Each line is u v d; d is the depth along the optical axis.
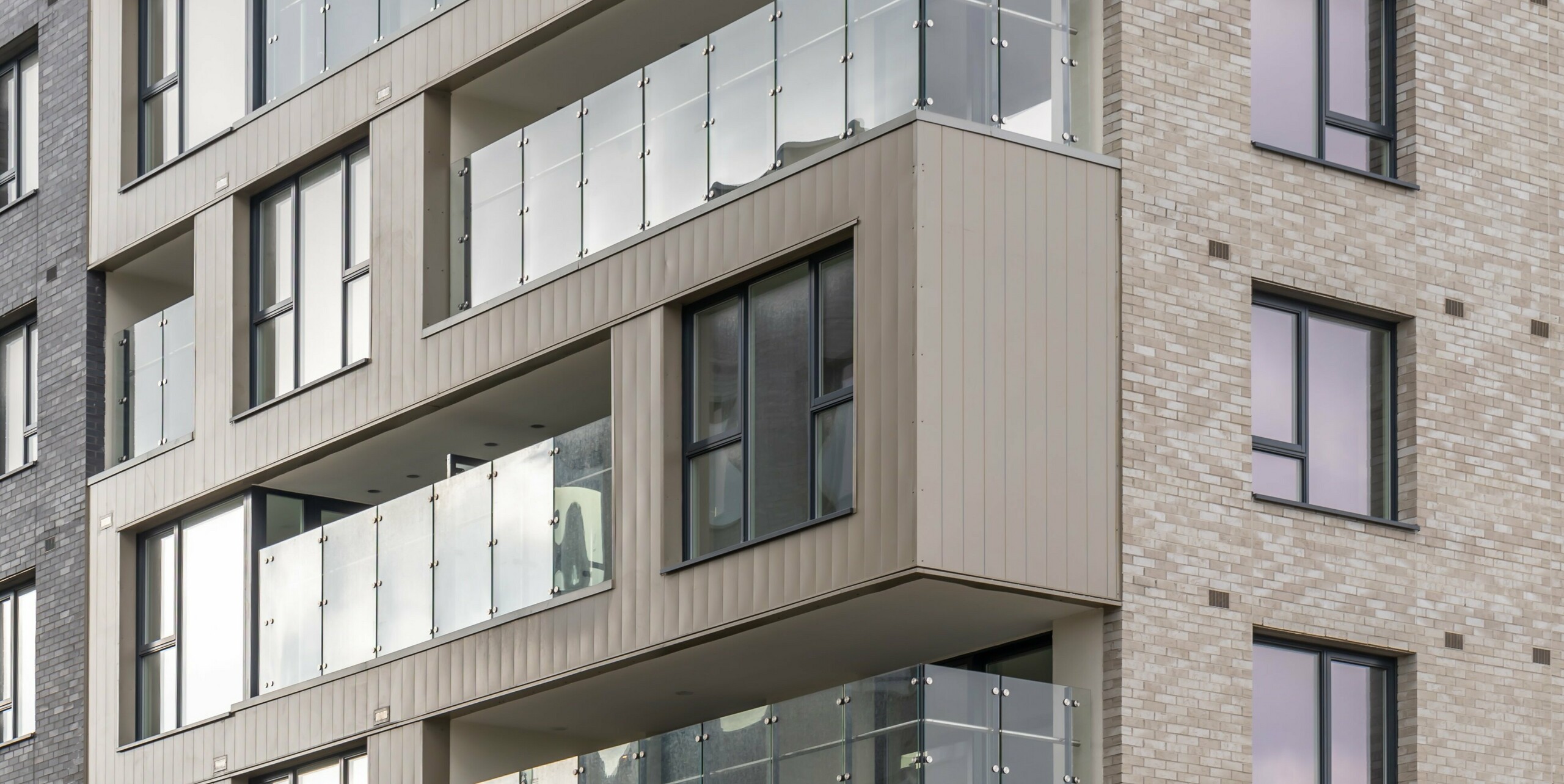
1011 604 18.89
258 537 25.94
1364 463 21.00
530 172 23.00
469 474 23.03
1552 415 21.88
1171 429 19.45
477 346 23.00
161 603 27.12
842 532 18.73
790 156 20.05
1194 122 20.09
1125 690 18.70
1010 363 18.67
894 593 18.56
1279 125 21.03
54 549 28.28
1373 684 20.56
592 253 21.98
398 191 24.36
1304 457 20.58
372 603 23.91
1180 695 19.02
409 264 24.03
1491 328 21.67
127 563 27.38
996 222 18.83
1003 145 19.02
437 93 24.38
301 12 26.33
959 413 18.34
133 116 28.59
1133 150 19.67
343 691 23.97
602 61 23.73
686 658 20.70
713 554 19.91
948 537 18.09
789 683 21.69
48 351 29.05
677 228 20.91
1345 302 20.81
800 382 19.72
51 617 28.16
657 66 21.66
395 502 23.86
